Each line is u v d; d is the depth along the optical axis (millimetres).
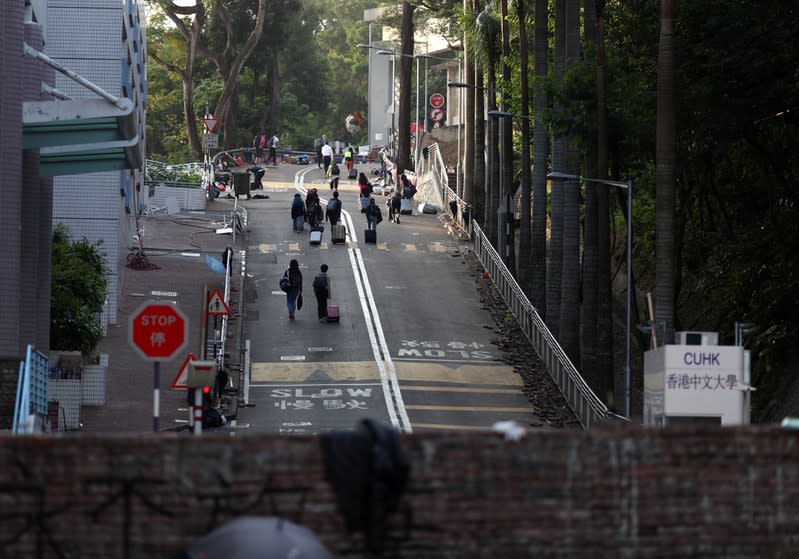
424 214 129625
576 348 73125
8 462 22109
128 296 83938
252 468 22312
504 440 22812
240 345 78062
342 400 67688
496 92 110812
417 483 22656
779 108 60656
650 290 90125
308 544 19188
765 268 67188
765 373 66438
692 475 23188
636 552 23016
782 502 23281
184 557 19266
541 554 22859
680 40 62844
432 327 83812
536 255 86875
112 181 76062
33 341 48375
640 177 73938
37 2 56094
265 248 106750
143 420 57719
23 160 48438
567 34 72812
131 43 87562
